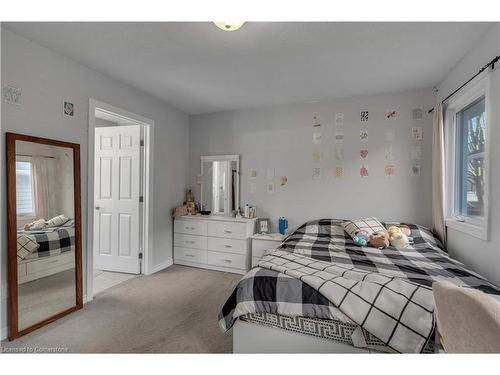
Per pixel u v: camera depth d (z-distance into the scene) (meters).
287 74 2.61
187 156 4.05
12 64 1.89
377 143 3.14
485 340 0.77
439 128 2.56
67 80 2.29
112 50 2.17
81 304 2.36
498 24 1.71
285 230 3.48
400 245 2.39
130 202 3.28
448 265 1.88
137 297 2.61
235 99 3.38
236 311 1.56
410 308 1.27
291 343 1.48
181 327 2.06
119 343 1.84
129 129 3.28
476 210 2.22
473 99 2.17
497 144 1.72
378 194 3.13
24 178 1.97
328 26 1.81
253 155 3.75
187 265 3.66
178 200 3.86
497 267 1.73
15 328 1.87
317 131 3.41
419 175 2.97
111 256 3.37
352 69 2.48
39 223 2.07
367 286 1.41
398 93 3.05
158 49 2.15
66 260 2.27
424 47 2.07
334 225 3.04
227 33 1.91
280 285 1.53
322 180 3.38
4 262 1.85
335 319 1.36
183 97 3.33
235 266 3.38
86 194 2.47
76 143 2.36
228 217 3.65
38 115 2.06
